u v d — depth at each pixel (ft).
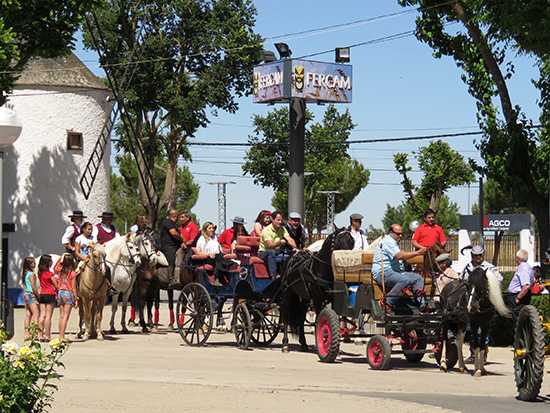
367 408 36.09
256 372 49.16
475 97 82.07
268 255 62.64
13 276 114.52
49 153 117.70
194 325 68.13
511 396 42.37
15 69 92.53
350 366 54.13
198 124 162.50
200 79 161.07
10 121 38.58
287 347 61.93
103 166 124.57
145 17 149.79
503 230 126.11
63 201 118.42
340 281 56.44
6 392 28.37
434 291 55.36
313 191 246.27
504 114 80.79
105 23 158.30
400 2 86.07
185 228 76.28
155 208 163.53
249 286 63.36
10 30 82.89
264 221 66.23
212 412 34.78
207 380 44.91
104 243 76.07
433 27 84.48
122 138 178.91
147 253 73.05
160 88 158.61
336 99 112.27
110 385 42.24
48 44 90.99
